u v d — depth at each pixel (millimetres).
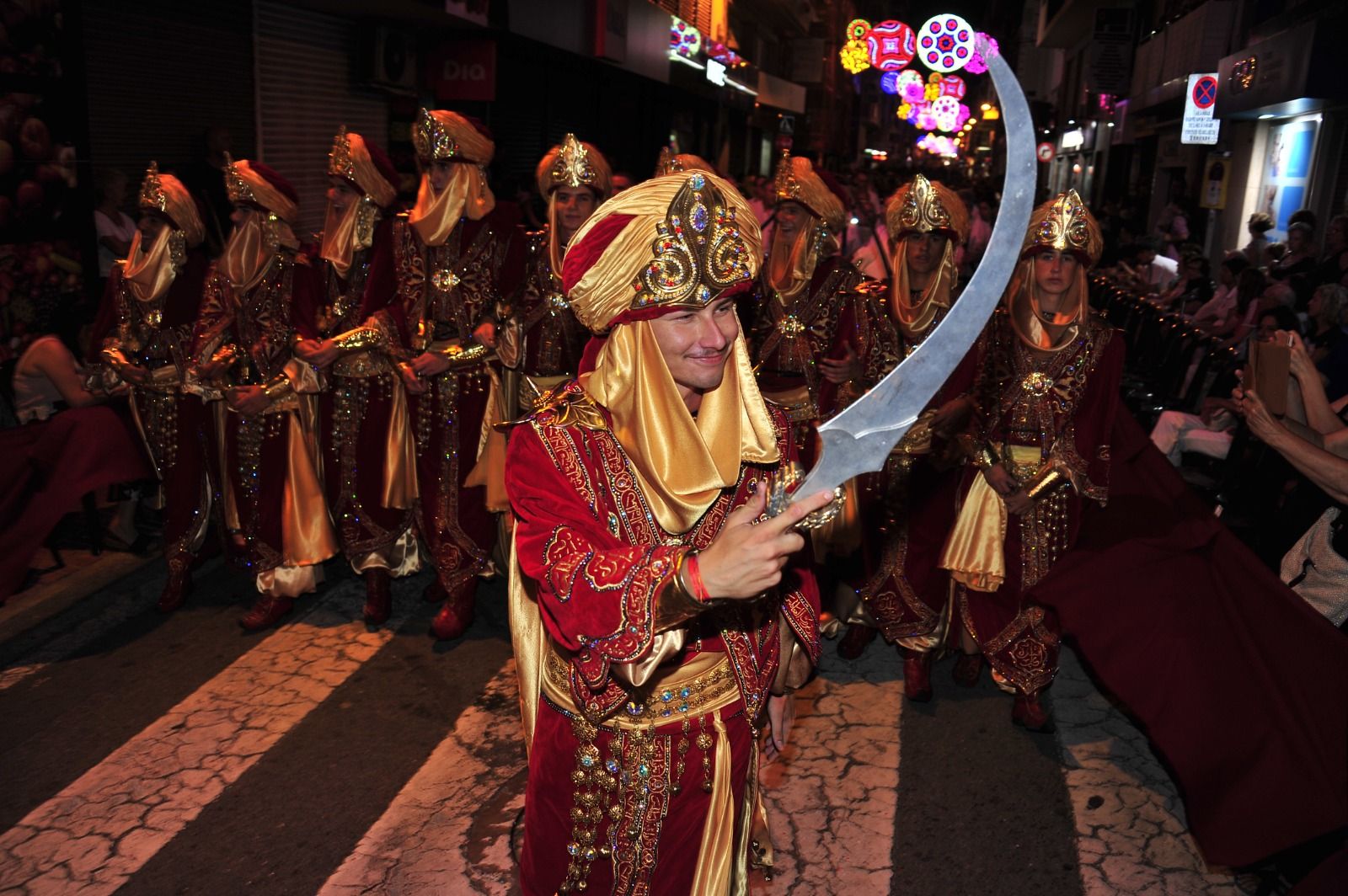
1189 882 3182
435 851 3250
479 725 3994
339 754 3783
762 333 4676
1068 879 3184
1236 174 16375
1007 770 3783
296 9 9797
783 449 1990
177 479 4852
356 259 4754
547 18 13008
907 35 23969
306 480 4773
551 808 2041
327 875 3135
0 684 4262
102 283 7453
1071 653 4789
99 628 4797
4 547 4734
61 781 3588
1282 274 9508
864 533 4383
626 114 20078
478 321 4562
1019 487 3859
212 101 8773
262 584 4758
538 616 2133
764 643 2023
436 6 9984
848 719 4133
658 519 1833
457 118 4469
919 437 4234
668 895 1972
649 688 1904
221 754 3771
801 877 3162
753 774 2100
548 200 4578
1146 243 13820
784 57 41625
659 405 1811
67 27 6965
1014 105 1365
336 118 10719
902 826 3428
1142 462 4020
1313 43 10664
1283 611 3289
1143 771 3789
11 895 3021
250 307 4602
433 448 4621
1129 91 26312
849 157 62219
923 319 4191
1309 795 3004
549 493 1830
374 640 4715
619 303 1765
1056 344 3822
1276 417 3359
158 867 3160
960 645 4406
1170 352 7086
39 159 6816
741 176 26562
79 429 4891
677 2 21281
